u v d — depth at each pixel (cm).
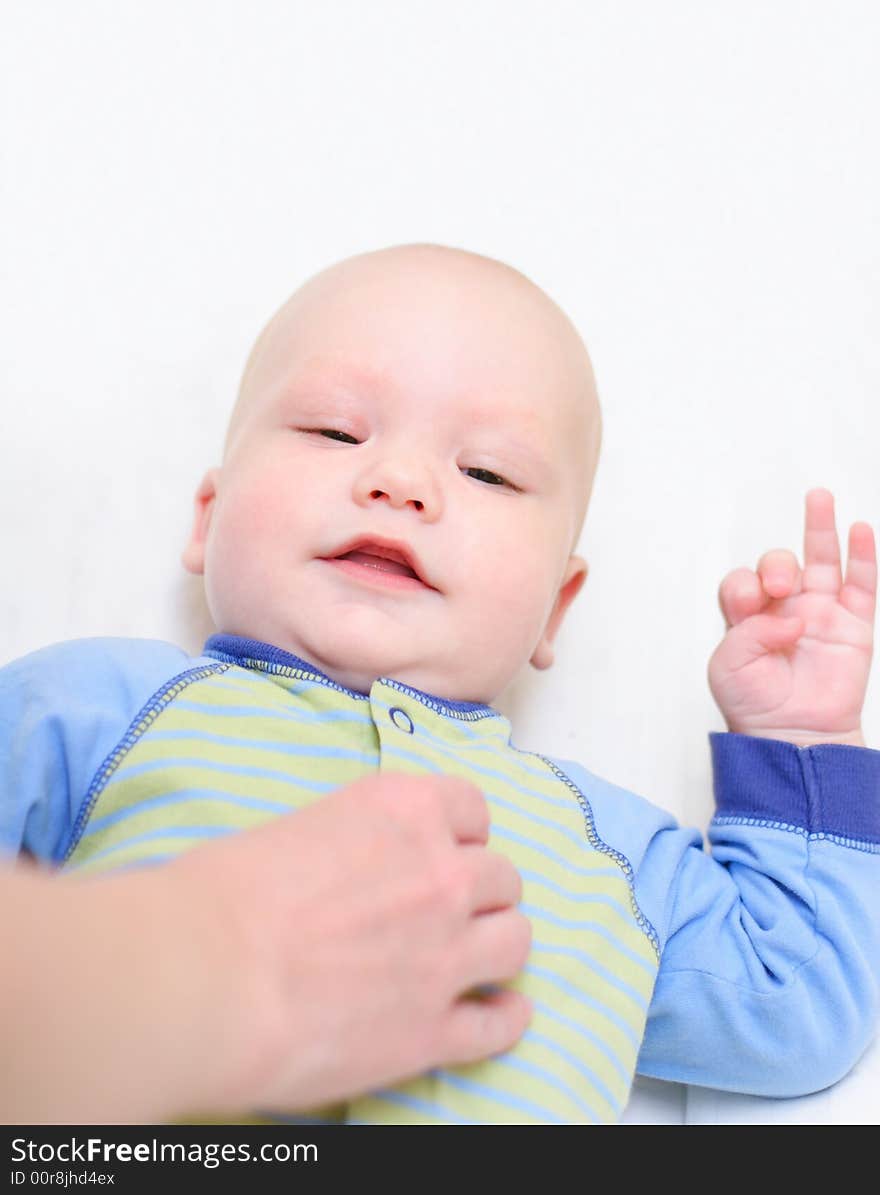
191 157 149
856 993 101
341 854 62
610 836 103
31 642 123
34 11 150
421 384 107
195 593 129
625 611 139
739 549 144
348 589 101
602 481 145
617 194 160
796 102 167
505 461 108
